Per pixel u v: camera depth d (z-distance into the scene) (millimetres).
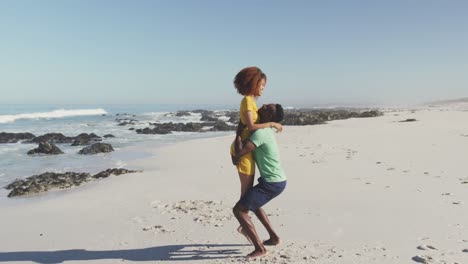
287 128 25047
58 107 73250
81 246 5051
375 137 17578
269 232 4723
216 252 4633
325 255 4414
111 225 5957
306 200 7031
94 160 14742
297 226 5520
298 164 11102
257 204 4328
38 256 4754
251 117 4219
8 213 7082
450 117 29141
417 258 4223
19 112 51844
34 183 9758
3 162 14602
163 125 30047
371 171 9523
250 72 4281
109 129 30156
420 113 36531
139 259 4523
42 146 16703
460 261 4109
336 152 13297
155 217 6289
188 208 6777
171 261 4422
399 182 8148
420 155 11633
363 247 4633
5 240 5441
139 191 8539
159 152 16047
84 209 7113
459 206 6188
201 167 11680
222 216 6172
